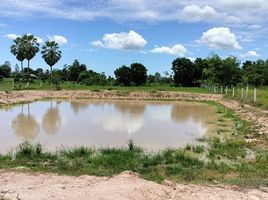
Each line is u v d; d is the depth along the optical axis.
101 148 17.69
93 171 13.55
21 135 22.56
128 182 11.77
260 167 14.53
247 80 78.69
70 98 56.59
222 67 69.62
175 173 13.55
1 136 22.12
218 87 71.06
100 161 14.65
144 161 14.86
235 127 26.92
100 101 52.50
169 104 49.03
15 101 44.91
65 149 18.09
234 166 14.70
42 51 93.25
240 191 11.74
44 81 87.19
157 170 13.84
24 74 90.38
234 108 39.31
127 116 33.47
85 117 31.97
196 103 51.28
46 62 94.19
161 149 18.75
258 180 12.92
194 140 21.78
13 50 88.38
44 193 10.41
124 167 14.12
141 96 59.91
